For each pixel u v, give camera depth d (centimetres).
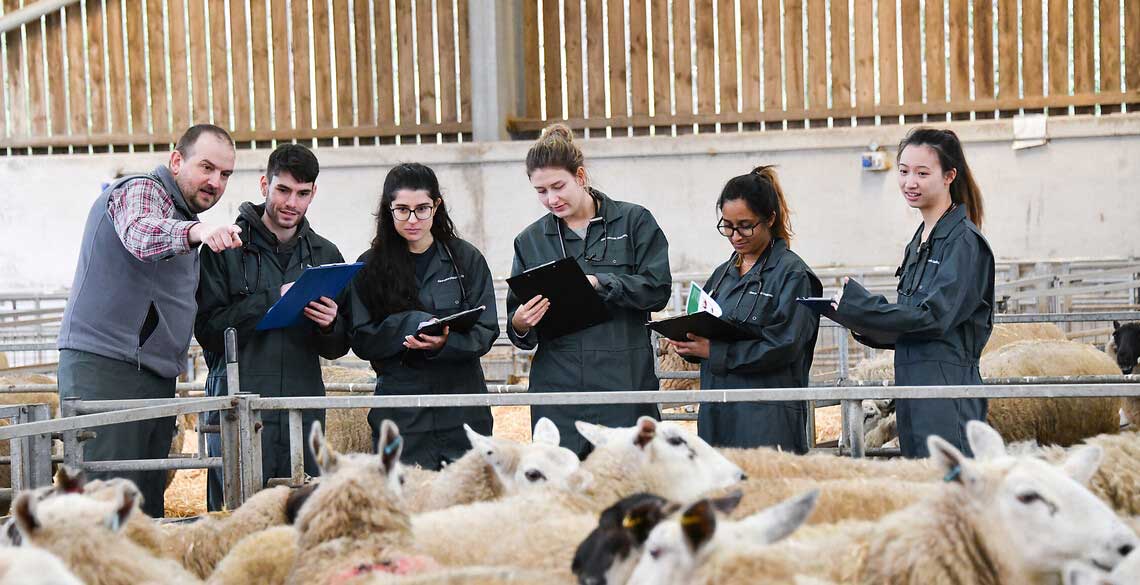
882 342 541
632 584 293
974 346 511
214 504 642
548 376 576
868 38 1767
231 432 546
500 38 1798
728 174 1766
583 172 582
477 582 306
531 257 588
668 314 1223
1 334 1395
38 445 550
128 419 493
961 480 331
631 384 575
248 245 613
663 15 1806
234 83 1884
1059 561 319
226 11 1881
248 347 602
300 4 1864
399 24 1848
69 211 1889
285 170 605
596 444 494
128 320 560
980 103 1741
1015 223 1708
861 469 487
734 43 1794
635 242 584
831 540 351
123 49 1905
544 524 397
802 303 537
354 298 598
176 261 571
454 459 596
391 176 584
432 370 594
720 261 1769
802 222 1750
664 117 1808
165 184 570
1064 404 811
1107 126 1680
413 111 1852
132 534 423
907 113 1764
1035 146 1698
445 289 596
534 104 1848
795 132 1747
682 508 310
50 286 1897
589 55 1825
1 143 1928
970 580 324
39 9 1895
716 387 564
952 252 499
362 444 836
